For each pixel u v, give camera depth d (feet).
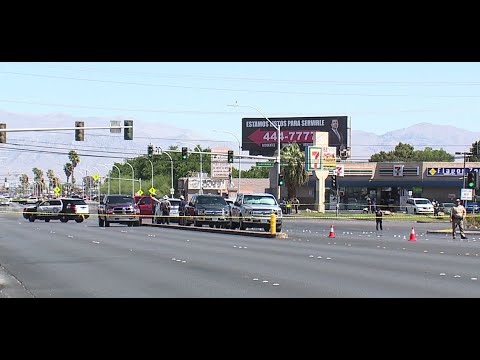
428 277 99.35
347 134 588.50
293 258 130.82
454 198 486.38
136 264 119.55
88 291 87.35
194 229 245.65
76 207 327.88
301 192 537.24
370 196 510.58
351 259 128.57
